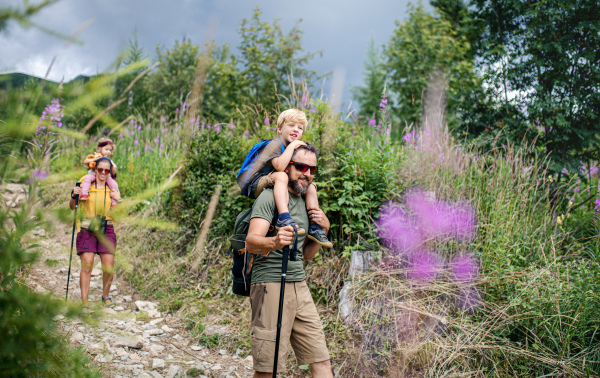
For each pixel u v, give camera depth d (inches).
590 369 115.3
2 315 32.9
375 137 205.6
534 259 156.3
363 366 124.3
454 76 372.2
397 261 152.7
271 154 100.9
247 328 150.2
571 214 208.2
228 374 125.5
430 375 117.5
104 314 36.9
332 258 165.0
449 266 148.1
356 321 136.1
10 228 33.8
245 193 106.2
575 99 254.4
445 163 182.5
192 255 187.8
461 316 134.6
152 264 189.6
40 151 35.0
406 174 178.2
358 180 174.2
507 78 282.0
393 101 437.4
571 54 257.3
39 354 34.5
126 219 39.0
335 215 174.9
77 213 36.3
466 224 158.1
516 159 188.9
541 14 270.2
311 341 90.4
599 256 137.7
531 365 121.0
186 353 137.0
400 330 130.2
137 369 116.2
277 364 84.4
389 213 164.1
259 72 367.2
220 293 171.3
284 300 89.0
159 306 168.9
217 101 371.2
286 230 84.3
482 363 121.5
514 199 172.1
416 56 391.9
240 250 96.3
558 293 129.6
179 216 203.6
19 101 30.5
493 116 292.0
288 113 110.1
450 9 430.0
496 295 140.0
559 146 264.7
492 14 312.3
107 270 38.1
